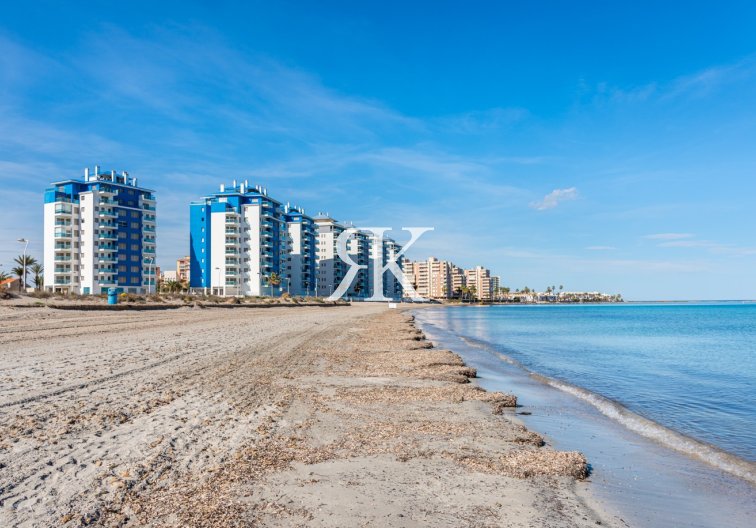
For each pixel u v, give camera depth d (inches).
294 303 4288.9
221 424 403.2
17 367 601.6
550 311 6781.5
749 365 1107.9
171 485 272.7
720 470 381.7
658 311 6929.1
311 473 310.7
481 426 454.6
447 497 286.2
